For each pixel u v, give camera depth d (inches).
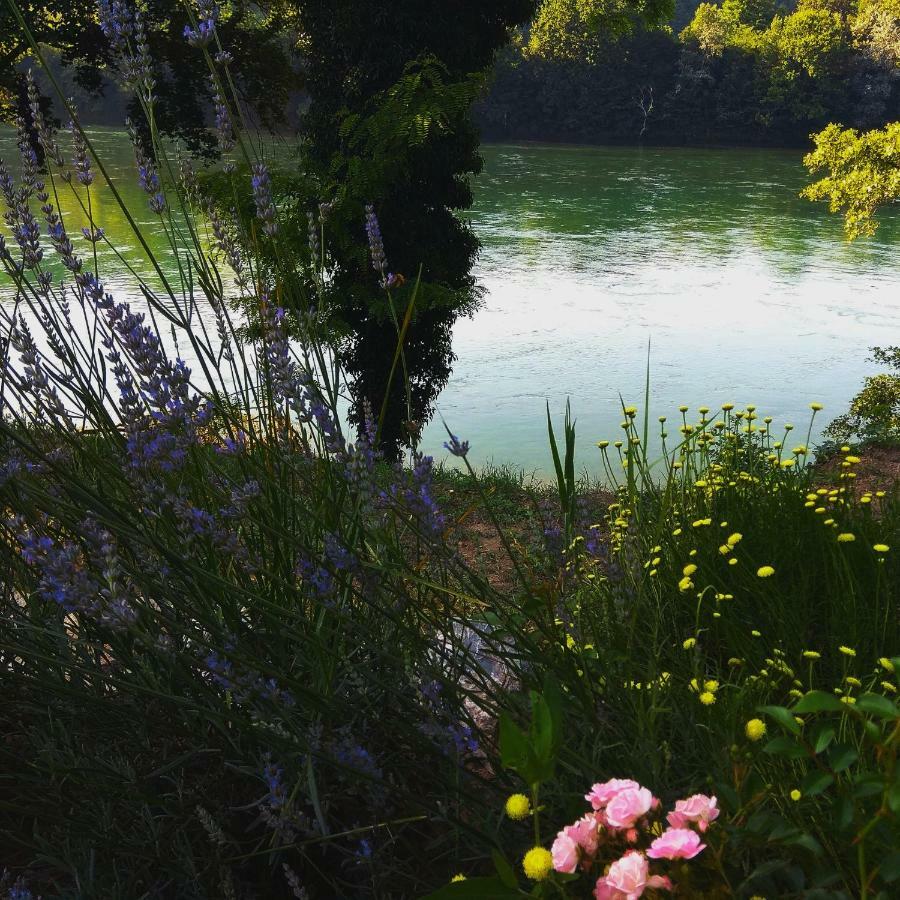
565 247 1977.1
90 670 71.4
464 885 47.2
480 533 275.4
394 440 558.3
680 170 3346.5
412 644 79.0
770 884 54.7
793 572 133.3
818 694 49.9
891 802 47.7
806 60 4003.4
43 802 77.4
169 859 77.2
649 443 440.5
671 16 868.0
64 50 569.9
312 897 82.4
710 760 78.5
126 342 74.4
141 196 2084.2
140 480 73.2
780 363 1218.6
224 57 93.0
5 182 83.7
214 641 74.3
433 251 594.6
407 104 529.0
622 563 107.5
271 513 86.0
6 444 80.5
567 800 70.2
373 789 71.3
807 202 2699.3
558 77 4163.4
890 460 428.8
